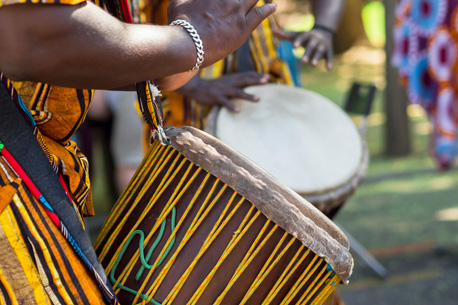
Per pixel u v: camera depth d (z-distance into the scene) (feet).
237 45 4.20
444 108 12.30
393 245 13.82
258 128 8.00
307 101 8.54
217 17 4.05
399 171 20.38
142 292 4.53
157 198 4.66
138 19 7.67
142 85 4.32
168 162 4.71
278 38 8.99
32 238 3.92
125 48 3.66
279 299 4.63
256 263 4.49
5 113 3.89
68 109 4.35
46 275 3.97
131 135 13.53
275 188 4.46
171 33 3.88
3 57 3.57
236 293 4.53
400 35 12.83
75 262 4.07
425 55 12.43
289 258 4.53
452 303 11.17
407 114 22.74
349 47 36.55
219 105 8.18
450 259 13.09
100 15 3.60
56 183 4.04
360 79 36.81
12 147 3.91
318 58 8.80
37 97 4.19
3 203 3.87
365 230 14.99
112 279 4.66
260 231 4.45
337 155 7.97
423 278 12.25
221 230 4.48
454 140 12.43
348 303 11.28
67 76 3.63
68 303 4.02
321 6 9.09
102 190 19.27
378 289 11.85
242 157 4.58
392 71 22.65
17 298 3.94
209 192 4.51
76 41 3.52
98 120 14.47
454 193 17.62
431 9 12.19
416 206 16.65
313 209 4.62
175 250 4.51
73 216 4.09
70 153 4.53
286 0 54.95
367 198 17.75
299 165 7.66
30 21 3.46
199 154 4.53
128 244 4.69
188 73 4.81
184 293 4.50
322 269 4.66
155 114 4.44
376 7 51.57
